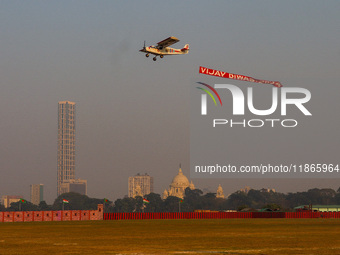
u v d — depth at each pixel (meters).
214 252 39.78
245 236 60.81
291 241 51.62
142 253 39.12
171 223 122.25
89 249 42.84
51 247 45.16
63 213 166.88
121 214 183.12
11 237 60.91
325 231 74.25
